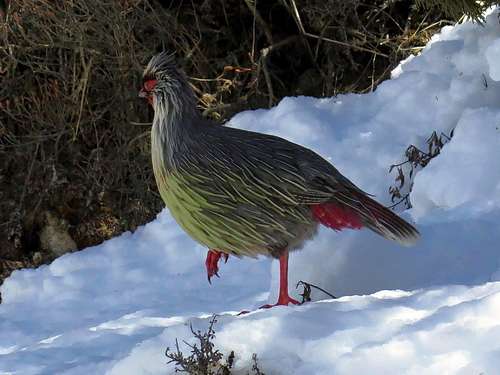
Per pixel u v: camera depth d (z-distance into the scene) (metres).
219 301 9.55
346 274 8.03
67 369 6.97
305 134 11.62
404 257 7.88
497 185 9.00
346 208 7.37
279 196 7.28
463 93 11.23
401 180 10.59
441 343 5.40
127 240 11.84
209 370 5.91
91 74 15.96
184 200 7.45
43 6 15.22
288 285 8.22
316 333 5.93
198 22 16.39
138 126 16.27
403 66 12.88
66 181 16.19
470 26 12.26
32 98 16.11
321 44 16.75
